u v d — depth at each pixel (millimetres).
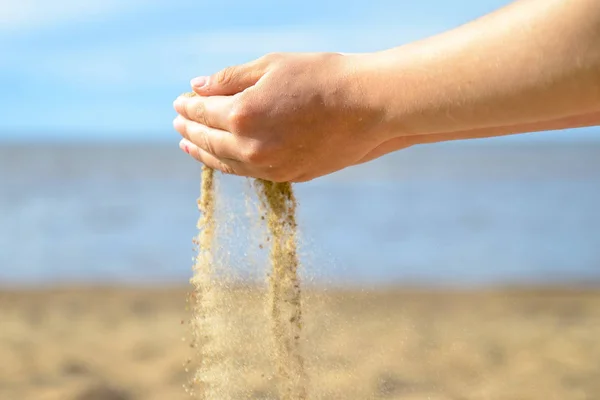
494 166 36500
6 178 26297
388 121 1234
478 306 6520
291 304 1754
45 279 8414
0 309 6316
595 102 1111
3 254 10203
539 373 3754
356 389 2877
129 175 28859
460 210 15438
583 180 25406
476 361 3980
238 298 1812
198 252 1849
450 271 8859
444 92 1176
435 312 6086
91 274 8781
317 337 2008
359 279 8102
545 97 1118
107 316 5926
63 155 53406
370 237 11570
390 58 1244
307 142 1271
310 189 21469
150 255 10188
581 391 3428
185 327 5293
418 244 10945
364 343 3918
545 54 1102
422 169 33688
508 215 14531
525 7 1146
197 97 1395
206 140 1371
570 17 1087
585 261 9664
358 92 1238
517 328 5281
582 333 5078
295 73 1276
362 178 27344
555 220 13617
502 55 1132
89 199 17891
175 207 16109
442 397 3158
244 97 1276
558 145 76562
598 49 1070
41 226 12969
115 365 3977
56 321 5645
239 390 1790
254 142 1284
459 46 1176
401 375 3424
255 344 1813
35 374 3609
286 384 1750
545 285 7953
